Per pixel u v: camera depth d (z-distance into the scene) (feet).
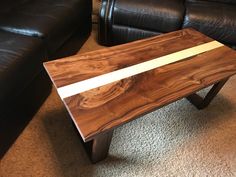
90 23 7.41
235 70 4.08
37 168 3.89
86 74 3.60
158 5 6.33
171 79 3.72
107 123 2.88
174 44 4.69
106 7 6.54
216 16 6.35
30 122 4.66
